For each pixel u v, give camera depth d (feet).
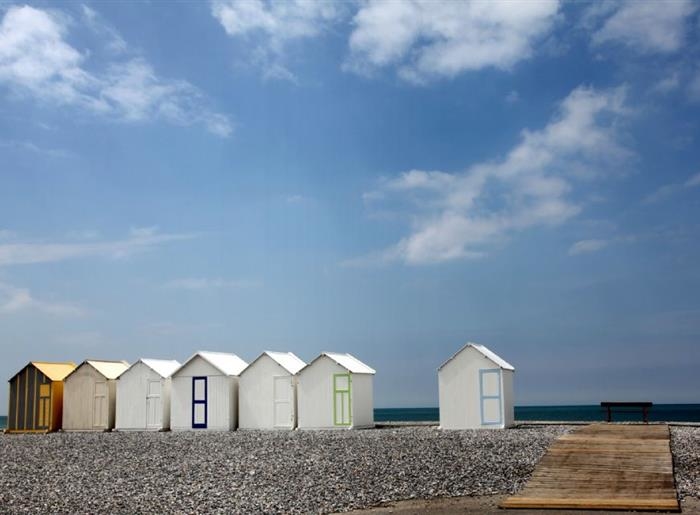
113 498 72.49
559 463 78.69
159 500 71.00
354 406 132.36
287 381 137.18
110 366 154.81
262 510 66.08
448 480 75.41
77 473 87.10
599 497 66.13
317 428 133.59
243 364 149.79
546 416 445.78
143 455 99.35
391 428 139.44
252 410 138.82
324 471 81.66
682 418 377.50
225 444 106.73
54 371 156.25
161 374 145.07
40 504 70.64
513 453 87.51
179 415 142.00
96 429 148.36
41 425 152.35
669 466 75.31
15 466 94.27
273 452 95.91
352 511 65.16
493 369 123.95
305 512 65.21
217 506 67.92
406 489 72.54
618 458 79.36
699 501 64.18
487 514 62.13
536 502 64.59
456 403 125.90
